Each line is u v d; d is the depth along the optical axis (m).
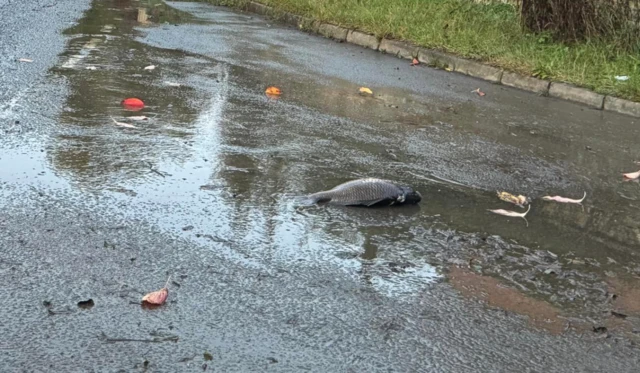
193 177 5.02
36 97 6.70
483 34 11.30
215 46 10.40
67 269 3.62
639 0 10.39
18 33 9.99
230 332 3.18
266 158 5.59
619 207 5.29
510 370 3.07
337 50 11.19
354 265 3.93
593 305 3.72
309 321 3.32
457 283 3.82
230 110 6.95
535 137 7.12
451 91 9.01
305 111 7.24
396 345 3.18
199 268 3.75
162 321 3.22
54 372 2.82
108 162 5.15
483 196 5.27
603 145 7.05
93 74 7.89
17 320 3.15
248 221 4.38
